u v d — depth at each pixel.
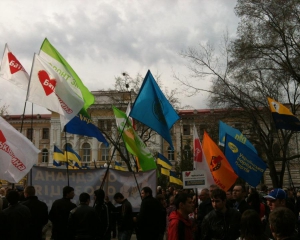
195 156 10.73
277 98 28.17
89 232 7.15
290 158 29.19
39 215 7.64
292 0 22.50
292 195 13.23
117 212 10.56
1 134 7.86
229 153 10.86
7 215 6.54
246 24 24.97
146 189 8.38
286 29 23.22
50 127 64.12
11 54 10.44
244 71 26.75
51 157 61.56
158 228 8.17
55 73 9.45
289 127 10.90
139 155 11.66
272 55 25.09
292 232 3.41
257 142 29.66
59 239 7.96
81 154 61.03
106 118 54.66
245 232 3.86
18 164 7.91
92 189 10.34
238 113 29.47
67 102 9.40
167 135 10.35
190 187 10.23
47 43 10.16
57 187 10.05
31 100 9.02
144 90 10.29
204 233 5.60
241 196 7.15
